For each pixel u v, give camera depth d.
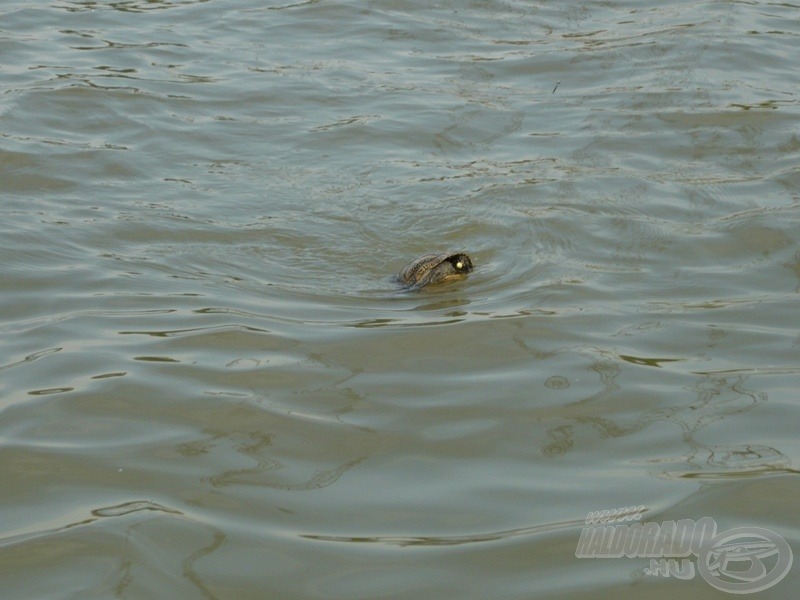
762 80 18.12
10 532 7.32
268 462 8.20
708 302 11.11
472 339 10.24
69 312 10.63
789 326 10.51
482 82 18.16
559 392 9.26
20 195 13.54
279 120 16.41
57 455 8.23
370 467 8.15
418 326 10.52
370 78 18.16
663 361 9.83
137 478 7.97
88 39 19.33
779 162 15.02
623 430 8.66
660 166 14.98
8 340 10.05
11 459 8.16
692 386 9.35
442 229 13.10
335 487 7.88
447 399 9.15
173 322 10.49
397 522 7.45
